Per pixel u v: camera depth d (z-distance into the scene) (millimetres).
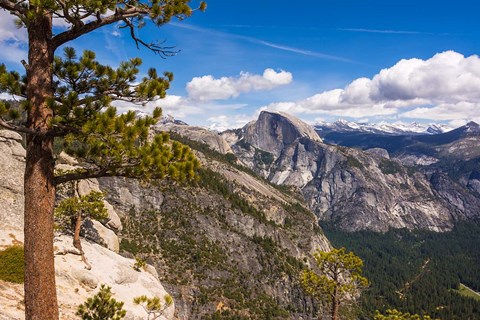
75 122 9461
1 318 18031
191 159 10945
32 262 9516
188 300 147625
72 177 10258
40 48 9789
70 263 31688
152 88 10453
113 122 9336
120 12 10414
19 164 43188
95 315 16625
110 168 10078
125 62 11078
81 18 9586
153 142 10273
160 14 10922
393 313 33719
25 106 9289
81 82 10656
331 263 36531
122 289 35188
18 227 37719
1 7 9586
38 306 9461
